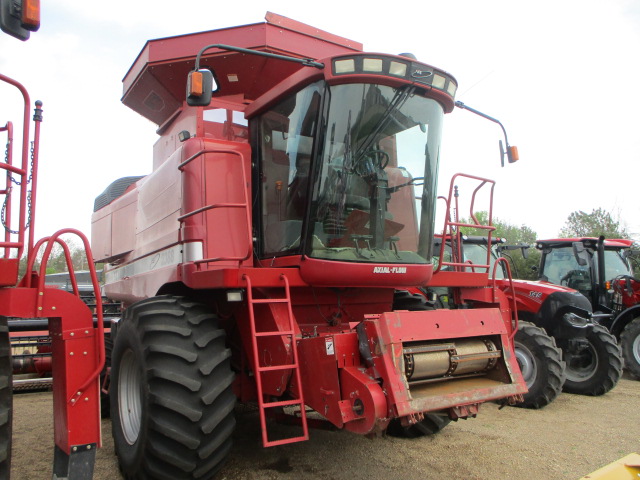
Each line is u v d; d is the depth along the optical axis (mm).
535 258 21219
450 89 4094
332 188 3764
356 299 4414
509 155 4629
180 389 3191
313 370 3359
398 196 4070
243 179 3699
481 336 3721
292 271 3670
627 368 7988
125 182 6648
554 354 5898
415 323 3268
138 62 5281
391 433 4703
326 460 4051
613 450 4398
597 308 9039
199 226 3986
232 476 3713
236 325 4148
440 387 3436
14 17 2676
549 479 3725
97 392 3014
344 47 5312
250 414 5484
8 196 2984
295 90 4016
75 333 2979
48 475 3809
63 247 3064
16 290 2805
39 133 3035
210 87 3377
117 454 3738
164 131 5750
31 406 6191
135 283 5316
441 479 3691
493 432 4910
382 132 3922
